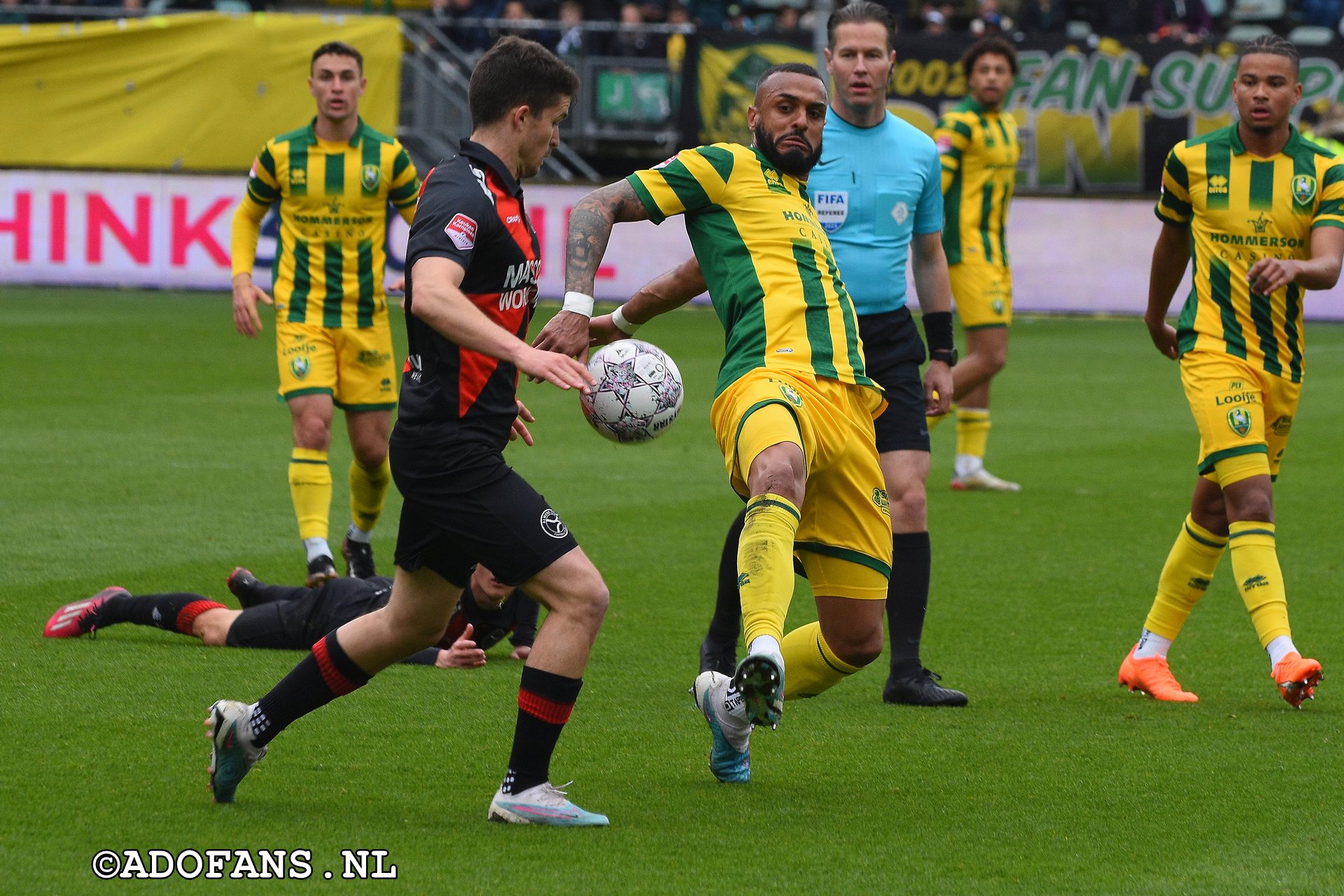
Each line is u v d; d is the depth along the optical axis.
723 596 15.69
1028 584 21.62
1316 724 14.96
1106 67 60.31
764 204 13.28
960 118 29.02
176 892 10.03
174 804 11.78
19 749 13.12
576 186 60.81
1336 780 13.06
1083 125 60.75
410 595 11.75
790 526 11.77
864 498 13.20
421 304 10.84
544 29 63.81
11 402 37.03
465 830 11.38
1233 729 14.79
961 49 60.09
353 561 22.00
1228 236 16.55
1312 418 39.50
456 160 11.56
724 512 26.45
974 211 29.11
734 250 13.23
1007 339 29.44
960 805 12.29
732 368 12.96
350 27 61.62
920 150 17.31
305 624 16.86
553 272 61.22
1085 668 17.31
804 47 60.50
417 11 68.62
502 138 11.66
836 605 13.42
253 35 61.47
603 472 30.56
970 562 23.08
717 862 10.80
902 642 15.95
